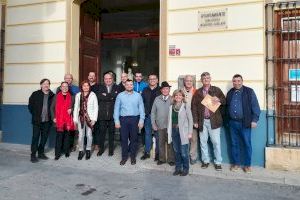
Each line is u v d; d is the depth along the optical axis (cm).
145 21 1063
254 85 747
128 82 762
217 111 719
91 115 797
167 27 827
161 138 752
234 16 768
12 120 1004
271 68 741
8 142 1008
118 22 1094
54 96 817
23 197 545
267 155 721
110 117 824
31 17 984
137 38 1075
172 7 823
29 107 800
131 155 765
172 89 818
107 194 564
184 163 686
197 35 800
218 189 600
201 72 795
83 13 985
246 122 692
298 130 724
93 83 858
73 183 623
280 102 741
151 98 805
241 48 760
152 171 718
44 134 811
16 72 1002
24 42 992
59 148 809
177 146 684
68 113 809
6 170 710
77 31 956
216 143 715
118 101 765
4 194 558
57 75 947
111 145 832
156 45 1054
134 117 762
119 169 727
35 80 975
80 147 803
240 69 760
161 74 828
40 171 704
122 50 1095
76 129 835
